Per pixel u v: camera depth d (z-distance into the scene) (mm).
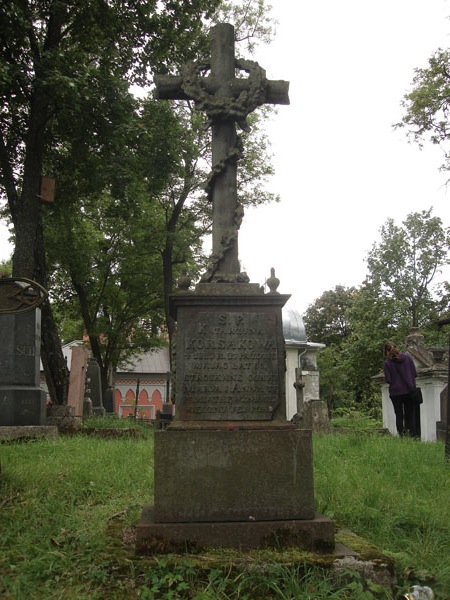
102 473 7031
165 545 4371
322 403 15234
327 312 60219
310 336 60688
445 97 23062
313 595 3721
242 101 5680
